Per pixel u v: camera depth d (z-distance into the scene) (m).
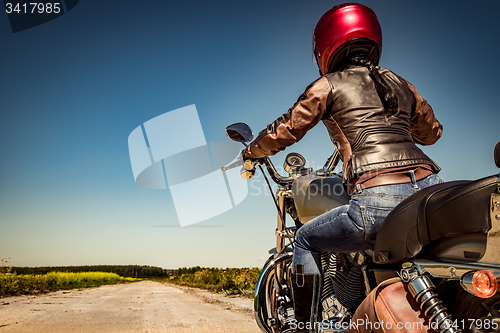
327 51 2.02
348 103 1.76
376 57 2.03
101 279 26.66
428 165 1.66
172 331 4.02
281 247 2.39
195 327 4.29
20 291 9.63
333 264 2.08
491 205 1.05
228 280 11.41
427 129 2.15
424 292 1.22
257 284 2.24
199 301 8.00
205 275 16.61
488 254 1.09
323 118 1.88
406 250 1.34
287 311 2.28
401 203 1.38
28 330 4.03
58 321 4.66
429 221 1.24
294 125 1.83
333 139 1.86
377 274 1.59
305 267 1.84
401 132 1.71
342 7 2.00
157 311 5.95
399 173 1.59
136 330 4.07
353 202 1.62
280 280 2.34
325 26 2.02
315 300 2.00
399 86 1.88
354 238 1.62
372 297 1.35
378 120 1.70
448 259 1.23
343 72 1.86
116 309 6.21
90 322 4.60
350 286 1.95
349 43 1.94
